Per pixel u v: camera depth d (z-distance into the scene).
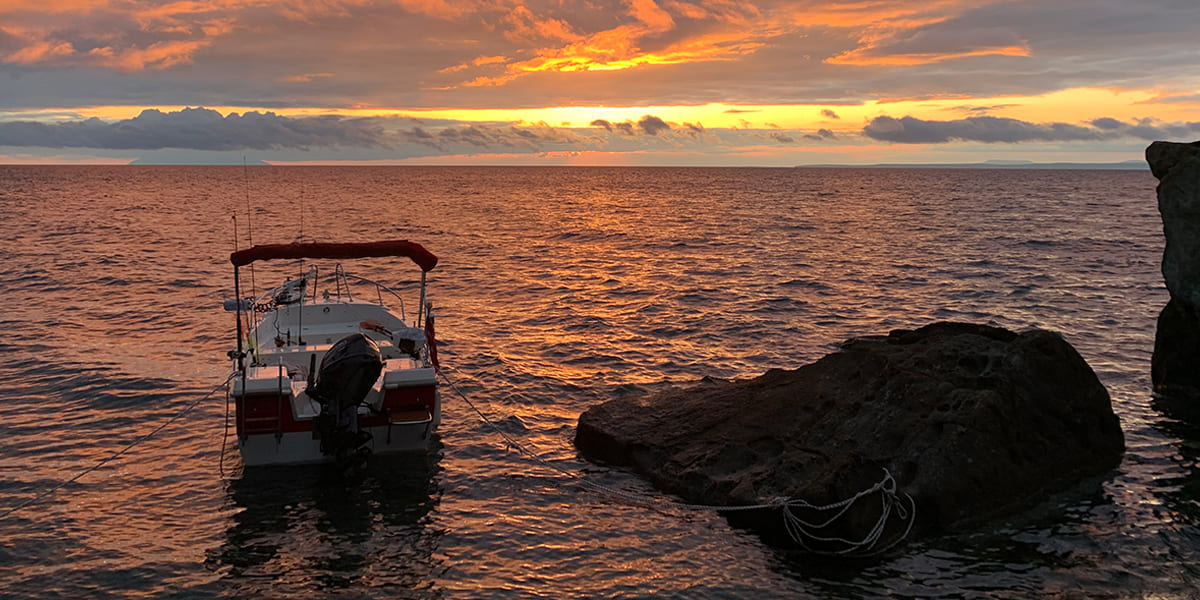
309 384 12.02
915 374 11.15
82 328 21.28
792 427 11.13
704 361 18.50
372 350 11.84
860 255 39.72
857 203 92.56
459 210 79.56
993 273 32.91
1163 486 11.01
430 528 10.09
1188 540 9.52
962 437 10.05
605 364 18.19
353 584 8.75
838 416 10.95
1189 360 15.07
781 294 27.64
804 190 135.38
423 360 13.02
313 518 10.36
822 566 9.05
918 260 37.44
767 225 59.94
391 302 26.94
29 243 41.78
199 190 119.25
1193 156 14.72
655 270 34.47
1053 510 10.15
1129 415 14.16
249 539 9.77
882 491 9.45
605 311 24.73
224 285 29.44
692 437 11.65
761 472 10.20
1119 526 9.83
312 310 16.12
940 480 9.70
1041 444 10.79
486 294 28.38
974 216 69.25
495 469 11.95
